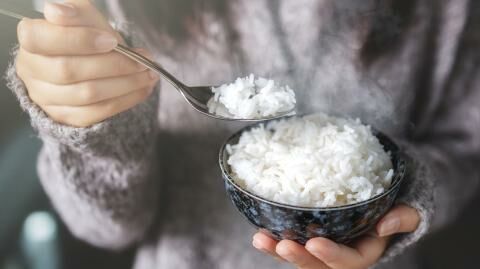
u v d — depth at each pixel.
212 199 0.57
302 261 0.42
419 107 0.55
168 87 0.55
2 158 0.57
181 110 0.56
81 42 0.40
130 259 0.60
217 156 0.56
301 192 0.41
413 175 0.47
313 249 0.40
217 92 0.44
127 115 0.47
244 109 0.43
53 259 0.60
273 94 0.44
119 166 0.51
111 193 0.53
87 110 0.43
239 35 0.53
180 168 0.57
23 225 0.59
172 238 0.59
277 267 0.57
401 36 0.53
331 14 0.52
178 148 0.57
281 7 0.52
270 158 0.43
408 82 0.54
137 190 0.54
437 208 0.51
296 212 0.39
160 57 0.55
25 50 0.42
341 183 0.41
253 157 0.44
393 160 0.45
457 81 0.54
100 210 0.54
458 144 0.55
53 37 0.40
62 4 0.40
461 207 0.54
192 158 0.57
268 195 0.41
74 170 0.52
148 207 0.57
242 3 0.52
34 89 0.43
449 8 0.51
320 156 0.42
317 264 0.42
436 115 0.55
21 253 0.60
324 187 0.41
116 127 0.46
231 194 0.42
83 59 0.41
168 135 0.56
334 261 0.41
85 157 0.51
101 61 0.41
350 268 0.42
